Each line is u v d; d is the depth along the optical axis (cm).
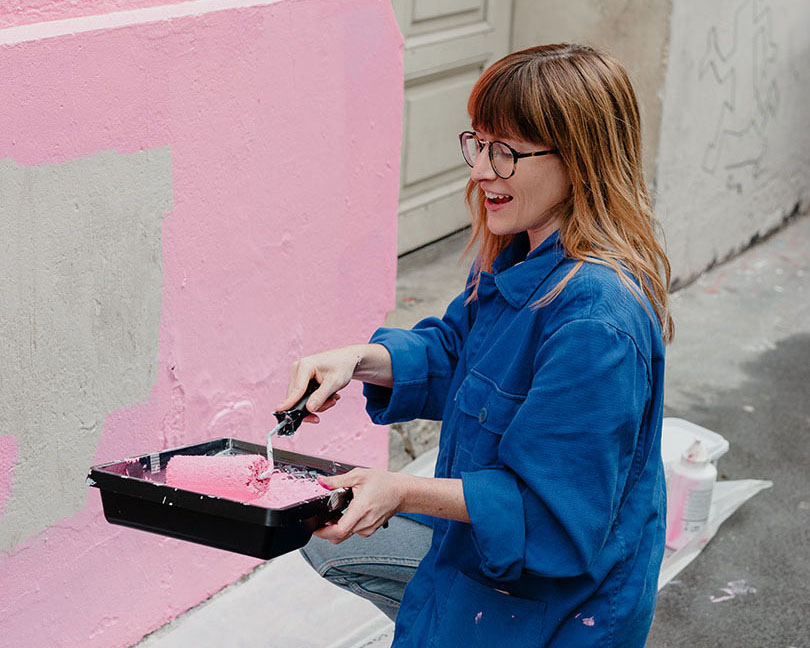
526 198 180
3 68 206
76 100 221
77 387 241
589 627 184
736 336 506
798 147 627
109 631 269
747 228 596
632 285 176
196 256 260
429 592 197
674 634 312
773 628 317
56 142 220
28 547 242
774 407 447
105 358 245
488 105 177
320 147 286
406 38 444
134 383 254
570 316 173
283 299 290
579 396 170
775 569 344
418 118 461
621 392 170
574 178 177
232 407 284
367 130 300
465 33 472
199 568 292
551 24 493
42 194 221
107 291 241
